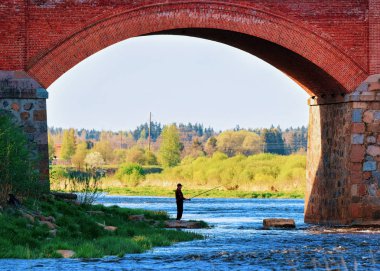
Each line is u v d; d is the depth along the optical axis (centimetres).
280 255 5375
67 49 7125
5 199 5984
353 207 7494
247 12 7350
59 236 5703
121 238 5819
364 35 7512
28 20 7088
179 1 7238
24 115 7056
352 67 7506
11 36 7062
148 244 5878
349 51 7500
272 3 7388
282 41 7419
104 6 7162
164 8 7225
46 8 7106
